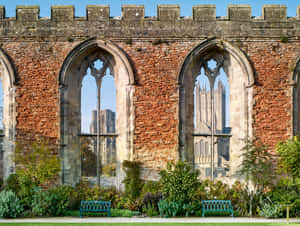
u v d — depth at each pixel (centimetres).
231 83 1803
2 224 1310
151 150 1720
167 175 1584
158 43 1747
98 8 1762
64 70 1731
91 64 1803
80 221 1406
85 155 2300
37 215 1540
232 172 1778
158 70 1741
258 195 1612
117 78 1794
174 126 1730
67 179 1720
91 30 1750
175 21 1758
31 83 1730
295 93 1748
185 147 1744
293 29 1766
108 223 1349
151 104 1733
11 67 1723
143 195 1636
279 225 1327
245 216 1557
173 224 1332
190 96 1780
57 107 1722
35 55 1738
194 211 1577
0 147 1808
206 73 1825
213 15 1764
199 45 1747
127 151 1723
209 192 1684
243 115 1748
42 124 1717
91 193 1689
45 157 1694
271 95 1744
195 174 1620
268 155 1667
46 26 1747
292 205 1494
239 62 1755
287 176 1698
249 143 1706
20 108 1722
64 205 1560
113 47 1741
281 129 1734
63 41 1744
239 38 1756
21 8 1753
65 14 1755
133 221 1416
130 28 1752
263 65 1750
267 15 1772
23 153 1703
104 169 2281
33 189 1594
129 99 1734
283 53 1758
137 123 1727
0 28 1742
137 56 1744
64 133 1720
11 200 1516
